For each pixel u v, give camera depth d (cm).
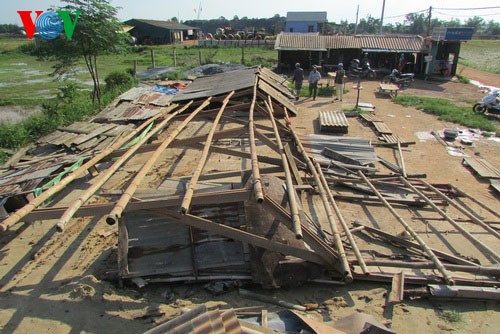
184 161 1070
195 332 368
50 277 604
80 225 751
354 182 903
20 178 844
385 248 685
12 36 7619
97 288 569
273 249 579
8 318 520
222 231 571
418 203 828
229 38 5256
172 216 560
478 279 582
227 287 583
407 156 1128
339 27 6938
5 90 2262
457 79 2594
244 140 1244
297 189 841
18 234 723
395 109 1711
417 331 507
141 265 586
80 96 1723
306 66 2903
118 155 823
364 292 579
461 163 1077
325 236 682
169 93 1645
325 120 1361
